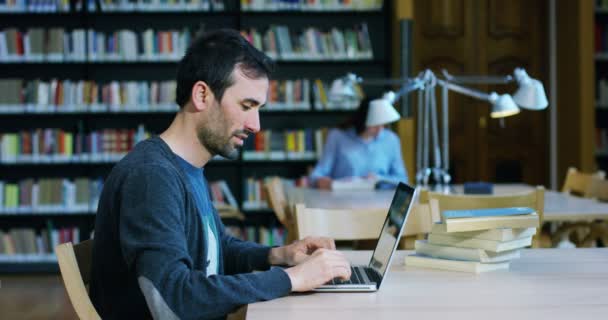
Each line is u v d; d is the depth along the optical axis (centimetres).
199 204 161
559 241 376
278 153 578
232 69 156
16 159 567
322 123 599
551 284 156
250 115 159
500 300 142
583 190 420
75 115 586
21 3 568
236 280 142
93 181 576
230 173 600
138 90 570
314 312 134
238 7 578
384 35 597
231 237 191
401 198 171
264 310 136
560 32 602
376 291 152
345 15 594
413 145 591
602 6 595
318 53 577
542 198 274
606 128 617
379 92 594
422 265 181
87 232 580
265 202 580
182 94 159
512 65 622
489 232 171
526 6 620
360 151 478
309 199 377
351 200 370
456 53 618
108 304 156
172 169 153
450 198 277
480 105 620
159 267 139
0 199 568
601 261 185
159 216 145
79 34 568
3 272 571
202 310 139
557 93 612
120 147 573
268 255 181
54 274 569
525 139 624
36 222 592
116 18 588
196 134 160
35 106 566
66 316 429
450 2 616
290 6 574
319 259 152
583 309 133
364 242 399
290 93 575
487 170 623
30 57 566
